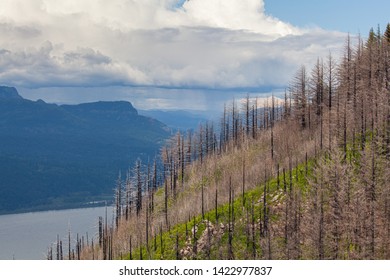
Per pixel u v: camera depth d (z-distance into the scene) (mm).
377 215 92000
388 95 123750
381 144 112312
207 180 161500
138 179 181625
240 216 118562
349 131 130375
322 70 159250
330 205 97625
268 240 98875
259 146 164875
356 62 148375
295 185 120500
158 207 164000
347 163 111688
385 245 88500
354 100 133875
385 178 98500
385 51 147750
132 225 158625
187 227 122750
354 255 86125
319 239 90688
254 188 129250
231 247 108938
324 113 148750
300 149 139375
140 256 120500
